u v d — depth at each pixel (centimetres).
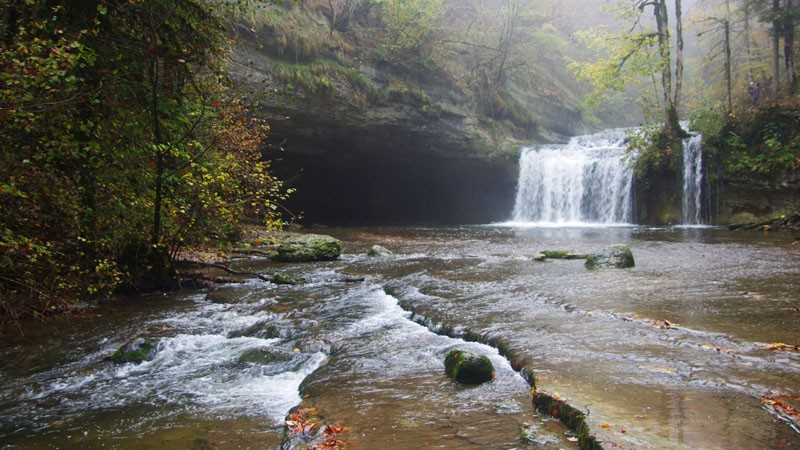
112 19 677
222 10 986
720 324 561
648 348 486
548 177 2831
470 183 3003
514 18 3191
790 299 691
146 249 877
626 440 292
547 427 341
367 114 2362
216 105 803
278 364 548
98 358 563
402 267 1138
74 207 627
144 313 750
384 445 328
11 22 607
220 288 927
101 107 663
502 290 822
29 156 562
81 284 716
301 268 1154
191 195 860
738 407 340
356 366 505
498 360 498
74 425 404
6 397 463
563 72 4288
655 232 1961
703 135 2373
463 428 348
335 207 2823
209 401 451
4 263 568
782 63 2948
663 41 2372
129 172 737
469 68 3175
